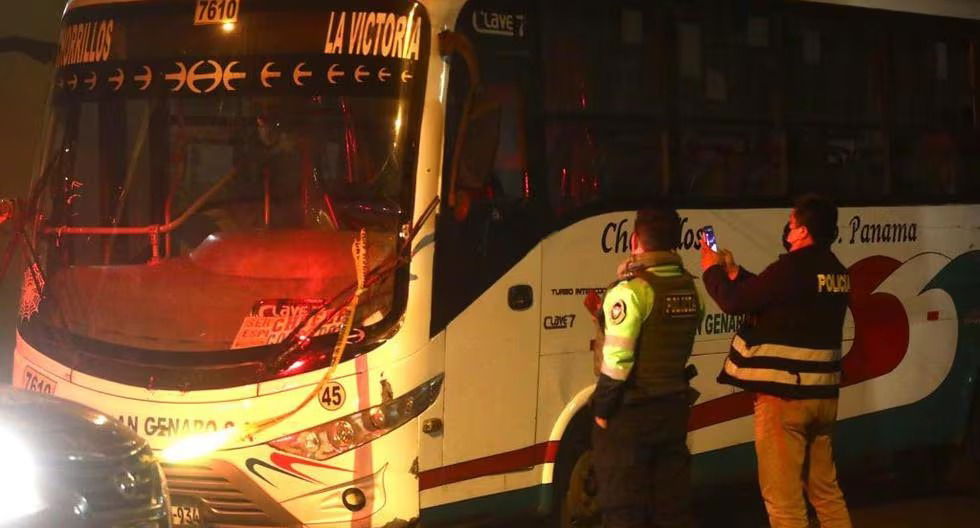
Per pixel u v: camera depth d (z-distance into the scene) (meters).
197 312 7.39
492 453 7.58
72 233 7.96
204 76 7.72
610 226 8.16
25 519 5.25
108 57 7.98
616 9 8.29
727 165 8.86
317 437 7.12
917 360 10.06
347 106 7.41
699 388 8.73
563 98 7.98
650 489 7.29
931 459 11.03
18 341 7.92
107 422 5.95
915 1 10.09
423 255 7.21
